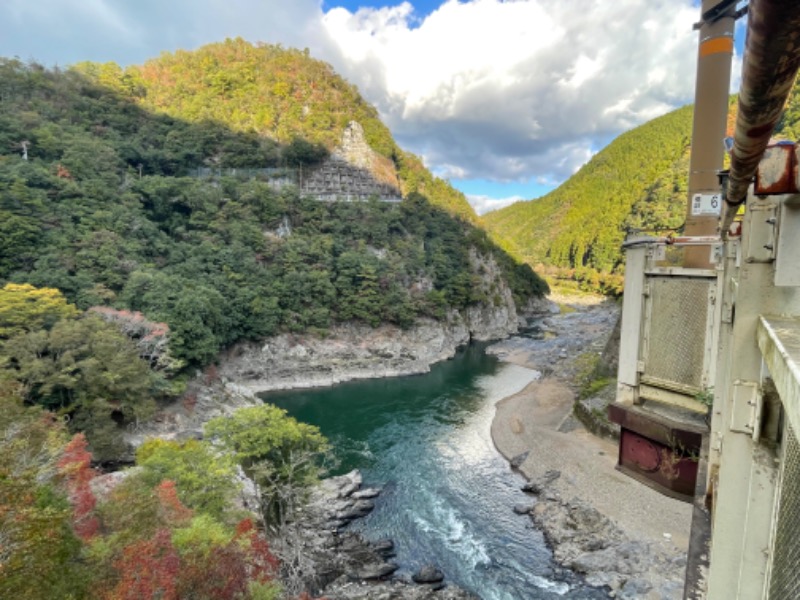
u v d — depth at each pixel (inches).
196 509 541.0
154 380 1067.9
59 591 296.4
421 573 635.5
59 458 431.8
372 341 1788.9
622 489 781.3
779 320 76.1
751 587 83.9
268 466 681.0
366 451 1011.3
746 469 90.0
